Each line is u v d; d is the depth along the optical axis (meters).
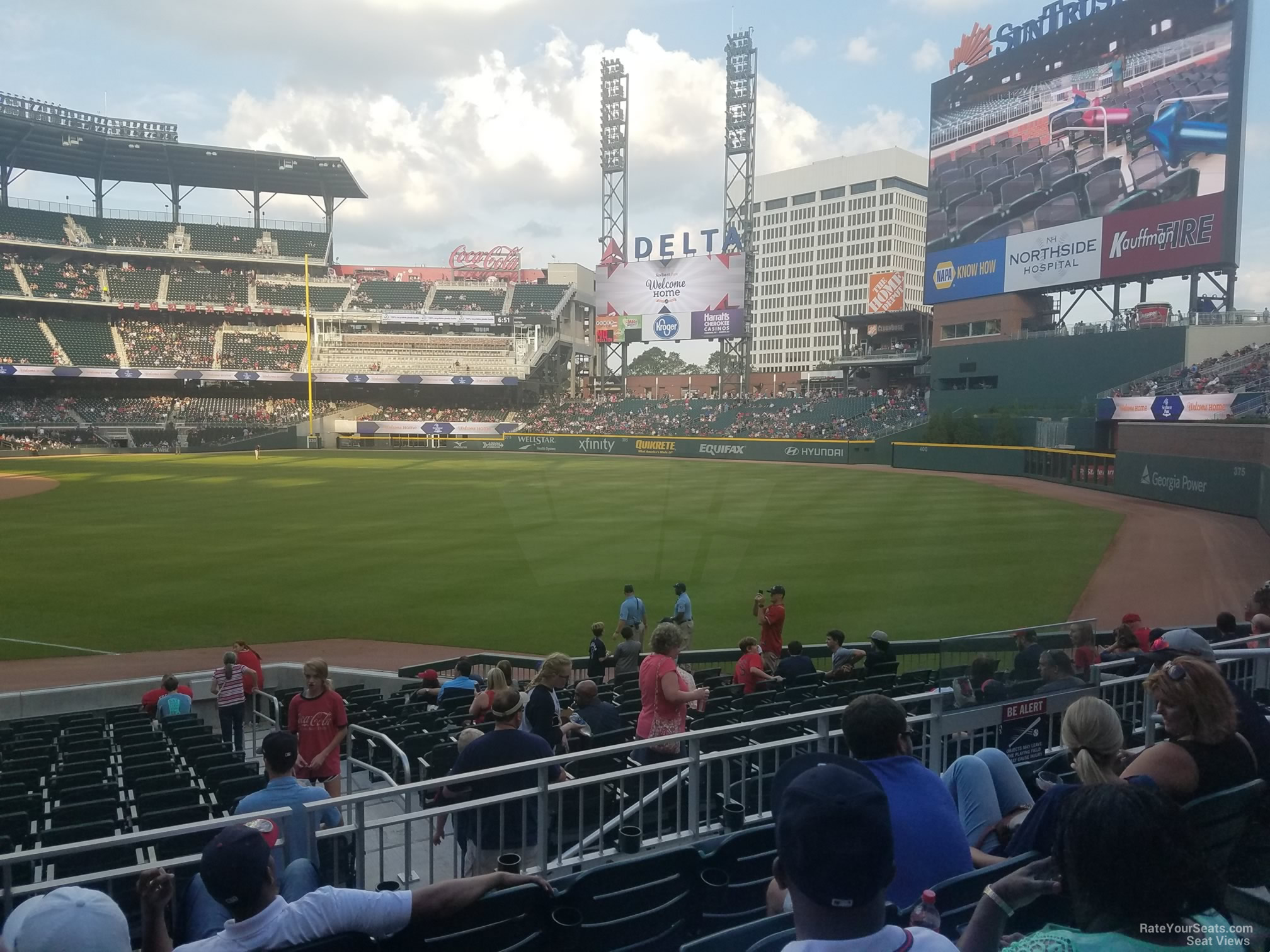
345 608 20.41
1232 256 42.69
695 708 9.76
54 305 81.00
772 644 14.15
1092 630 7.26
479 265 97.12
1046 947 2.33
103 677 15.74
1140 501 37.09
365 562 25.66
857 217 148.12
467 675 12.54
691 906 4.33
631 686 12.43
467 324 89.00
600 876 4.02
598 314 80.50
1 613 20.09
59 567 25.09
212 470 57.69
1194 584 20.80
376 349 87.62
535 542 27.86
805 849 2.12
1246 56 41.31
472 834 5.47
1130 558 24.05
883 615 18.69
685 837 5.92
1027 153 51.50
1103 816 2.27
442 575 23.72
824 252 152.62
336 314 86.06
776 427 70.56
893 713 3.69
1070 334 50.59
